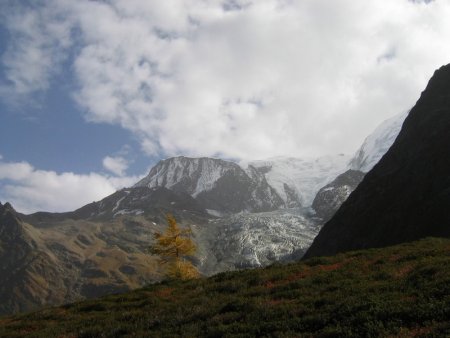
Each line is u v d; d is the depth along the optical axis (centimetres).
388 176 11112
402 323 1567
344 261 3186
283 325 1748
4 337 2411
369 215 10588
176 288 3206
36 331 2467
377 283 2228
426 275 2173
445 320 1530
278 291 2498
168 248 5641
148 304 2764
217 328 1836
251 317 1917
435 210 8306
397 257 2944
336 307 1847
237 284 2847
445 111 11044
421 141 10850
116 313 2636
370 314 1681
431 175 9362
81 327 2377
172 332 1945
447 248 2962
